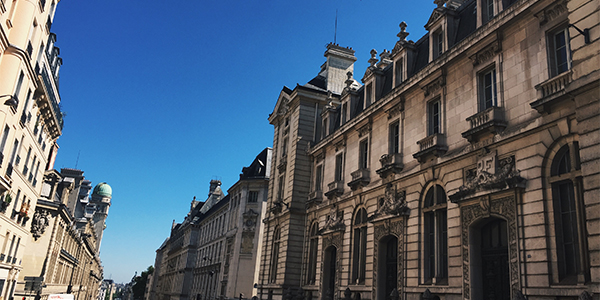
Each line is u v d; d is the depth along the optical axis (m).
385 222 25.23
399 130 25.75
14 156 29.58
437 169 21.81
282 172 42.94
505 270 17.41
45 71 33.44
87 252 93.38
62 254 54.00
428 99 23.42
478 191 18.22
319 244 34.06
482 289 18.28
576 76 14.23
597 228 12.76
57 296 26.41
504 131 17.86
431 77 23.27
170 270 106.50
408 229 23.25
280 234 40.19
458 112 20.97
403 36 27.33
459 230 19.45
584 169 13.48
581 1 14.53
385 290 25.20
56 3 31.36
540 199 15.76
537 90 16.16
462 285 18.58
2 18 23.59
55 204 44.00
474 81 20.16
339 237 30.70
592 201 13.05
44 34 30.34
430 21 24.58
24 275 41.91
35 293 41.88
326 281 32.31
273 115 48.69
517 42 18.05
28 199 36.66
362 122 30.41
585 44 14.08
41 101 33.62
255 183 58.03
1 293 33.22
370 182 28.23
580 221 14.43
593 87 13.57
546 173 15.85
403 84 25.39
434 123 23.11
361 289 26.66
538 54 16.94
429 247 22.03
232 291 53.47
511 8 18.17
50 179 46.09
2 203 28.94
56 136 42.00
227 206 65.75
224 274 57.69
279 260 38.31
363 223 28.44
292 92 42.50
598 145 13.11
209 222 78.50
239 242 55.59
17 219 34.28
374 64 31.55
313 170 38.78
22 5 25.62
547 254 15.12
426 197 22.70
